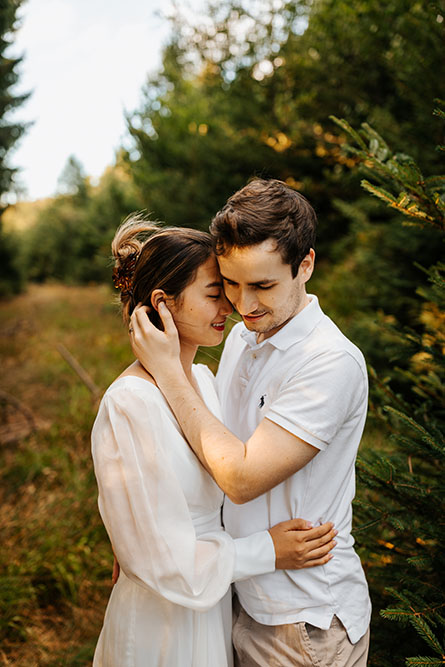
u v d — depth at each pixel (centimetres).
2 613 254
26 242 1775
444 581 163
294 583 128
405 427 200
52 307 1179
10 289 1411
